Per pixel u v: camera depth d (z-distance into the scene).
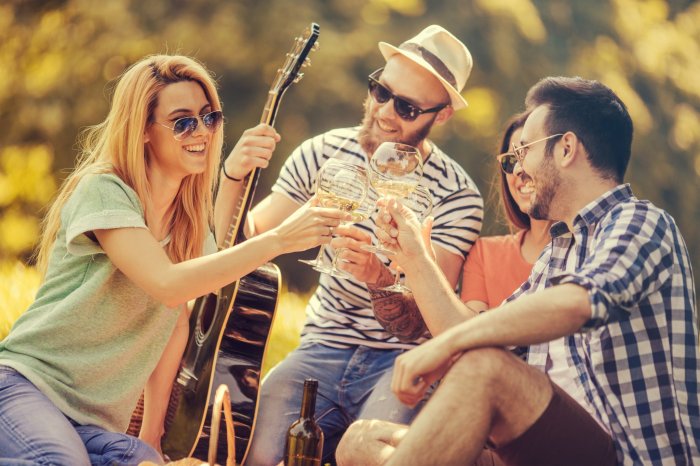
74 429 3.59
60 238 3.88
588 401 3.47
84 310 3.77
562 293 3.09
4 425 3.49
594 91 3.77
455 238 4.92
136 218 3.77
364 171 3.93
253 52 14.59
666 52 17.91
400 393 3.13
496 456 3.49
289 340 7.12
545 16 16.81
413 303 4.50
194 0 14.89
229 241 4.54
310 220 3.83
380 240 3.90
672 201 17.16
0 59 15.37
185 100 3.97
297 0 14.91
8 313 6.71
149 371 3.98
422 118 5.00
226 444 4.41
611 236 3.35
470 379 3.02
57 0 15.58
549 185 3.77
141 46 14.70
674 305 3.39
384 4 15.09
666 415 3.32
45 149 14.96
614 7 17.48
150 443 4.48
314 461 3.62
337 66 14.58
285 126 14.58
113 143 3.93
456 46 5.11
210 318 4.57
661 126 17.50
